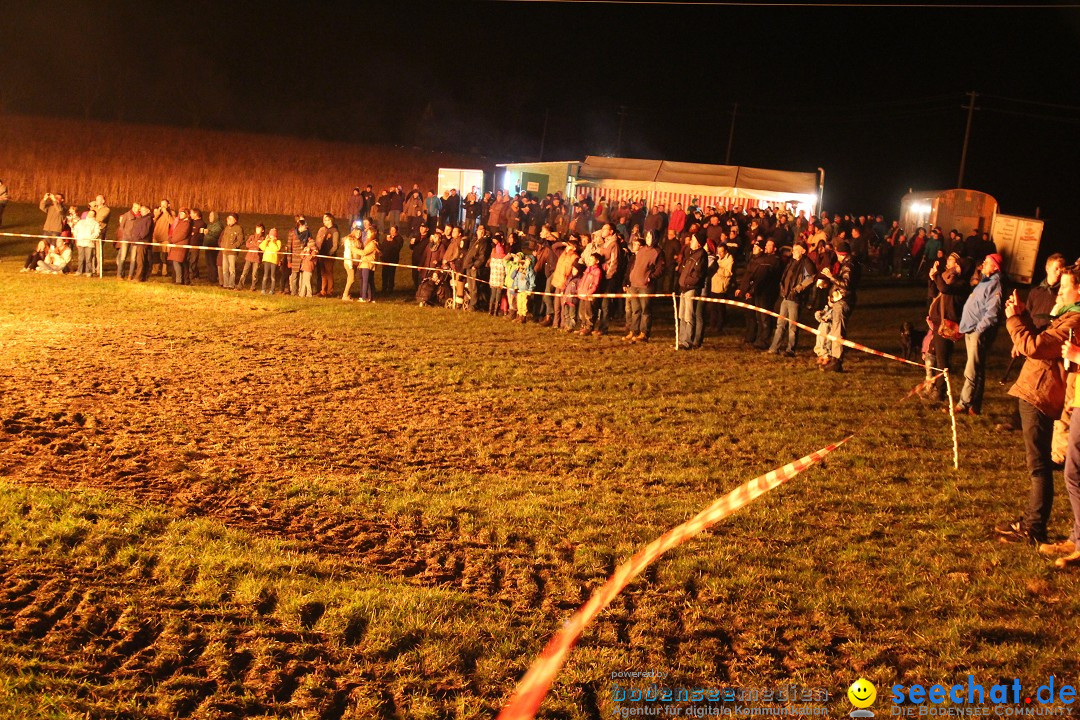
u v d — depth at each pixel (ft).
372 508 25.62
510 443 33.81
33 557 20.07
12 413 33.14
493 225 104.17
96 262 83.30
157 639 17.22
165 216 81.46
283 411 36.42
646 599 20.51
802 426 38.04
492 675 16.83
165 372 42.11
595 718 15.99
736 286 79.05
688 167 120.57
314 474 28.43
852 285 51.29
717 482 29.66
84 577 19.45
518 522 25.03
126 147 156.04
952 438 37.11
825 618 19.65
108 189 149.48
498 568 22.13
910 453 34.30
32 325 53.36
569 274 62.03
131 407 35.32
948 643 18.56
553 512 25.77
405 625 18.24
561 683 16.74
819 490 29.01
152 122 280.72
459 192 120.98
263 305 66.95
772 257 58.65
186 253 76.54
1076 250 196.75
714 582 21.27
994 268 41.24
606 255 60.95
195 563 20.38
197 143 164.04
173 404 36.29
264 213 160.15
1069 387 23.70
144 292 70.13
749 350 57.72
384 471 29.30
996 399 46.01
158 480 26.99
